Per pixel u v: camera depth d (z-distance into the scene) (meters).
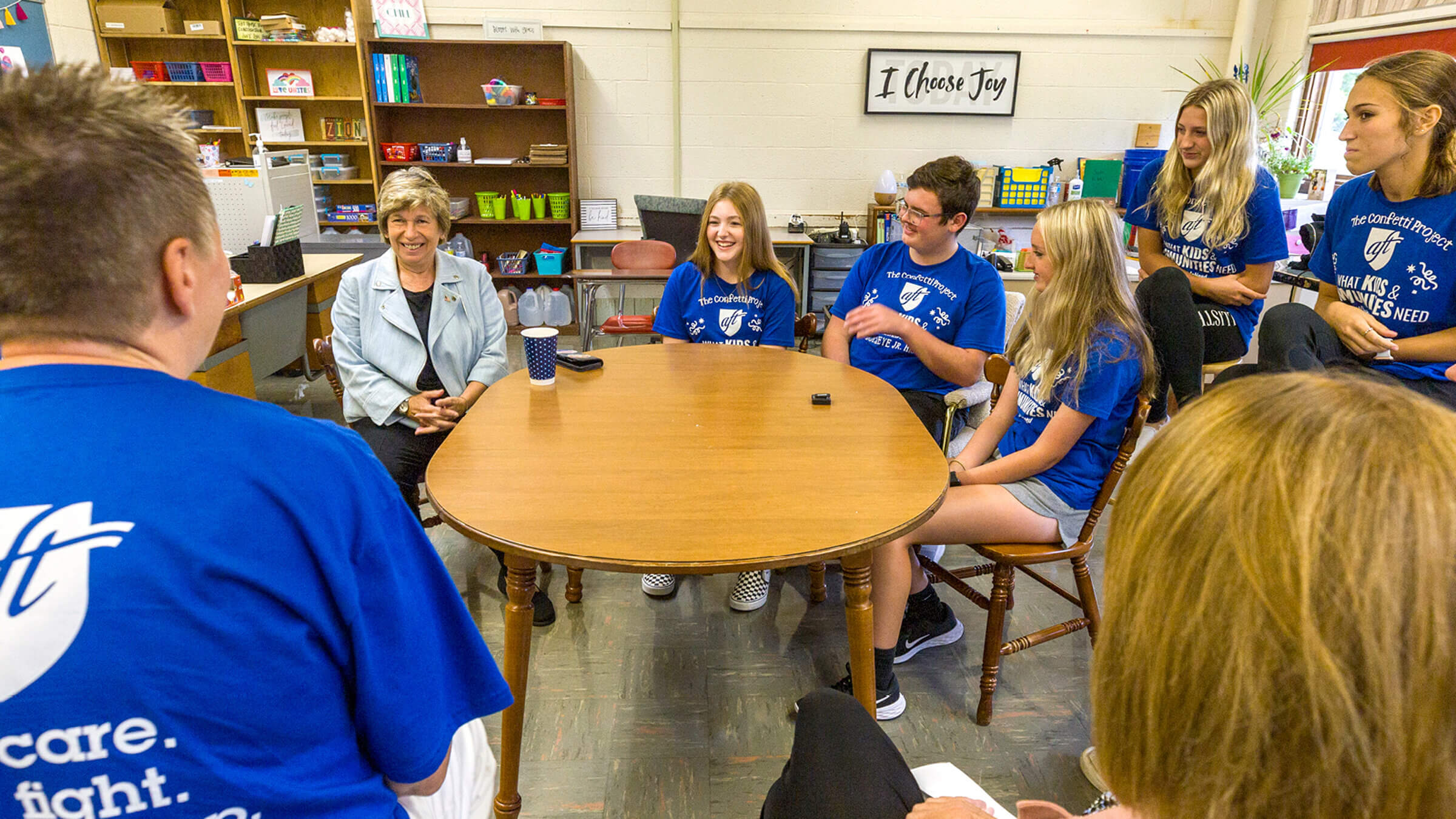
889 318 2.08
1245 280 2.39
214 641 0.49
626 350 2.31
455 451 1.47
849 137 5.42
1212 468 0.37
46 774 0.48
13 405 0.49
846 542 1.14
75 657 0.46
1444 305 1.82
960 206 2.16
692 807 1.51
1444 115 1.73
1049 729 1.73
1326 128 4.75
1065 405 1.62
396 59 4.98
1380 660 0.31
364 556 0.59
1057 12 5.16
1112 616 0.41
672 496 1.28
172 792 0.50
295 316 3.28
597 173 5.49
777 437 1.56
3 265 0.48
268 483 0.52
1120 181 5.02
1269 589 0.33
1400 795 0.32
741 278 2.46
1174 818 0.39
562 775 1.59
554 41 4.96
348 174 5.22
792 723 1.74
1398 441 0.33
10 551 0.46
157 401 0.51
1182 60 5.25
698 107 5.35
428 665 0.67
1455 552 0.31
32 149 0.46
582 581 2.30
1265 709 0.34
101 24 4.82
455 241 5.24
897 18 5.17
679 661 1.95
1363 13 4.35
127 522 0.47
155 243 0.51
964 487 1.70
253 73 5.14
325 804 0.58
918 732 1.72
